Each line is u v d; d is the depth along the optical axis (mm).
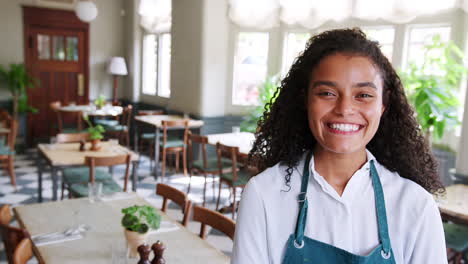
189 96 6559
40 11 7566
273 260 874
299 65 930
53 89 7977
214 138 4949
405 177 948
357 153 875
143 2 7746
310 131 966
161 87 7777
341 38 851
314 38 920
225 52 6395
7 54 7387
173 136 6633
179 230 2158
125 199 2689
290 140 964
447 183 4008
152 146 6242
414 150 962
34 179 5531
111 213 2422
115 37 8508
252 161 1096
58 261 1773
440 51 4020
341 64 818
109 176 4129
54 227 2176
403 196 850
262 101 5344
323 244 835
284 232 874
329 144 837
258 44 6465
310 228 862
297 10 5703
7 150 5031
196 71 6340
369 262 809
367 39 876
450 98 3557
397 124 951
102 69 8438
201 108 6316
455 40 4059
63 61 7996
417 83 3660
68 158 3742
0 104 7336
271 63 6352
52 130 8055
